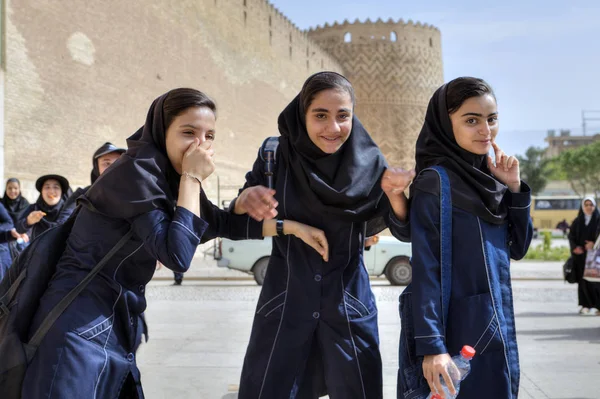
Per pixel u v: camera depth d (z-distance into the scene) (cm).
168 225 208
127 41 1692
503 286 224
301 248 250
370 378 249
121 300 214
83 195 213
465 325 215
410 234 235
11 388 201
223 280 1385
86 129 1488
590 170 6253
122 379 210
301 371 250
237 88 2470
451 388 203
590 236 824
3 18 1218
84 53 1489
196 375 456
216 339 602
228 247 1188
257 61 2677
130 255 216
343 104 240
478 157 232
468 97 224
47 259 216
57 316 204
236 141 2442
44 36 1342
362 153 249
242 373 257
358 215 244
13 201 760
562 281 1344
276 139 272
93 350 204
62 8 1407
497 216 224
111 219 212
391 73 3900
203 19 2195
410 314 228
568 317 760
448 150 228
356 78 3875
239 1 2512
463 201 221
